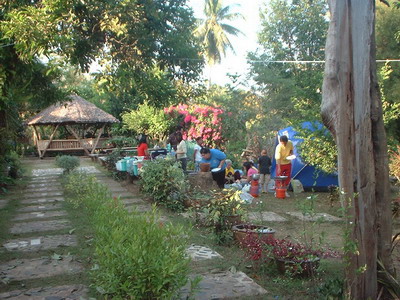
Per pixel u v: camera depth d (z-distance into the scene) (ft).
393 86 57.00
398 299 12.30
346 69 11.92
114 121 88.99
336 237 20.81
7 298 13.07
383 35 60.85
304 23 74.08
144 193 32.83
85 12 25.71
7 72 27.48
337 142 12.12
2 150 37.19
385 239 12.76
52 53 25.46
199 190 30.40
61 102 36.81
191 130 56.90
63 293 13.50
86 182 32.63
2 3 25.54
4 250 18.69
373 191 12.18
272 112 55.42
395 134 51.08
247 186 33.24
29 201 32.30
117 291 10.05
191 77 33.53
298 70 73.26
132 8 25.66
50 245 19.40
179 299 11.68
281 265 15.07
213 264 16.25
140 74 32.12
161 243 10.97
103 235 12.44
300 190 34.81
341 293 12.36
